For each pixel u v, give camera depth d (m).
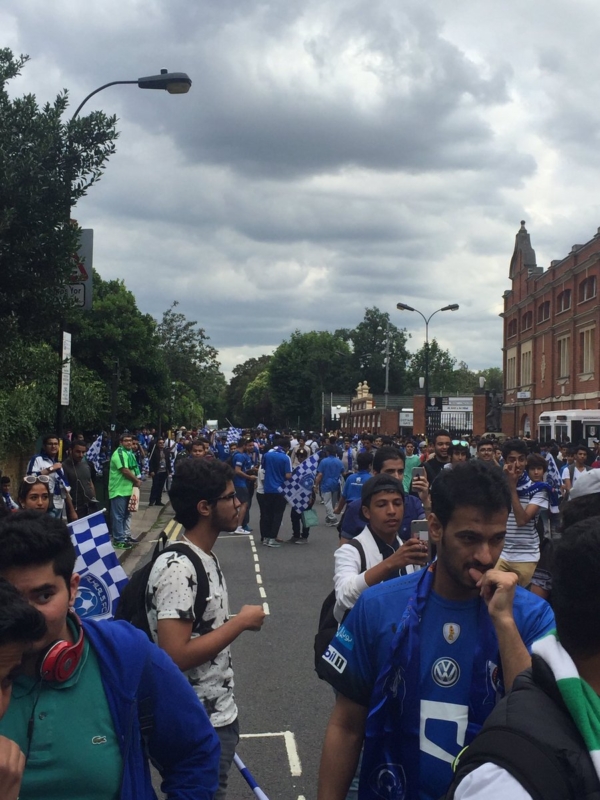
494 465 2.62
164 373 34.66
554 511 12.73
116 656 2.24
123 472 15.16
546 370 56.81
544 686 1.62
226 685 3.54
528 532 7.19
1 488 9.57
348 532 5.12
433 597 2.61
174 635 3.31
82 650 2.21
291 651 8.22
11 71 10.02
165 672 2.31
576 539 1.70
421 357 129.88
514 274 65.81
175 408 42.16
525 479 7.22
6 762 1.75
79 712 2.16
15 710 2.12
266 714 6.40
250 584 12.02
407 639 2.54
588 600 1.62
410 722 2.51
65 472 12.98
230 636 3.38
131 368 33.41
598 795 1.47
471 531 2.48
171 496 3.71
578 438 33.91
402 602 2.64
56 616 2.17
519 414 63.00
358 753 2.71
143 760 2.25
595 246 47.09
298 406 116.25
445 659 2.54
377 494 4.34
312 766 5.42
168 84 13.40
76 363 28.81
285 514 23.25
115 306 32.53
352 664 2.66
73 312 12.20
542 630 2.53
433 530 2.62
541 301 58.38
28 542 2.16
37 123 9.77
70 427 23.02
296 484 15.85
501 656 2.38
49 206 9.86
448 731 2.49
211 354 54.50
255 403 136.38
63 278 10.27
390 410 70.25
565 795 1.46
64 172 10.05
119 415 32.62
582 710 1.54
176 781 2.35
